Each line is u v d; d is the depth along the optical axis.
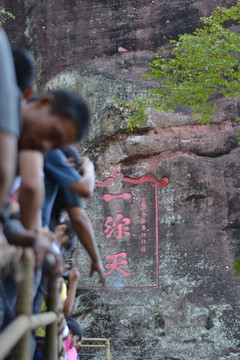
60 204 3.22
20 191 2.38
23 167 2.40
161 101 9.28
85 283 10.76
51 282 2.66
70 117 2.06
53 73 13.34
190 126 11.34
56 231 3.22
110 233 10.97
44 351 2.65
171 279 10.40
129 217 10.98
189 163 10.93
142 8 12.97
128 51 12.82
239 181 10.73
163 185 10.98
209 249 10.45
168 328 9.98
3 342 1.65
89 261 10.86
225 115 11.26
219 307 9.91
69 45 13.30
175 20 12.66
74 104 2.08
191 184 10.80
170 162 11.03
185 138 11.21
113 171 11.35
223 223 10.53
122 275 10.66
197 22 12.41
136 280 10.57
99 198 11.24
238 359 9.44
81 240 3.25
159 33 12.73
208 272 10.30
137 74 12.45
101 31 13.13
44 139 2.07
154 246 10.69
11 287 2.40
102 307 10.51
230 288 10.09
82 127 2.11
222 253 10.38
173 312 10.10
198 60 8.45
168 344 9.86
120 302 10.46
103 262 10.80
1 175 1.36
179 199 10.82
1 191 1.36
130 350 10.00
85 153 11.79
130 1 13.10
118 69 12.66
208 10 12.41
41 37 13.70
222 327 9.74
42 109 2.08
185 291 10.23
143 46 12.79
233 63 8.49
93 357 10.09
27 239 2.11
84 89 12.39
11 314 2.23
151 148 11.22
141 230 10.84
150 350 9.90
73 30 13.38
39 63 13.66
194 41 9.07
